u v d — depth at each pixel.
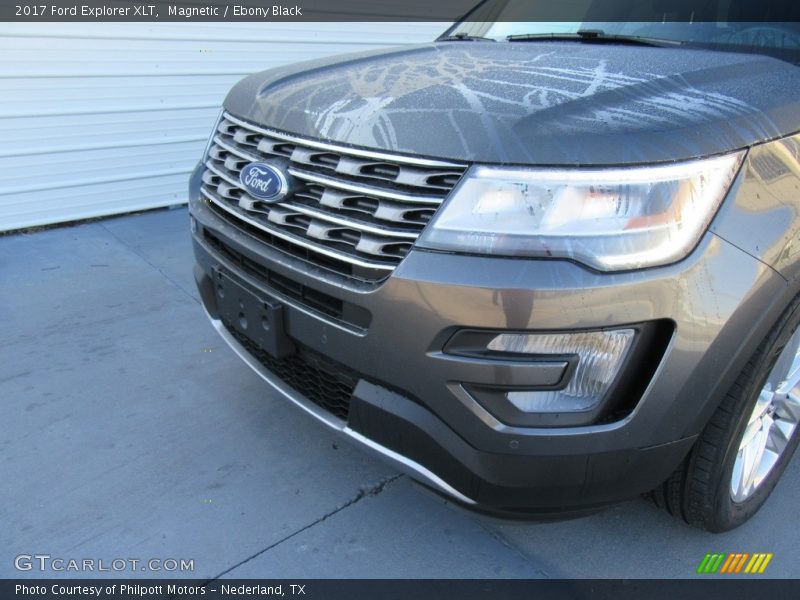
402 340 1.53
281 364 2.03
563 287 1.42
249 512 2.14
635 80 1.80
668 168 1.46
